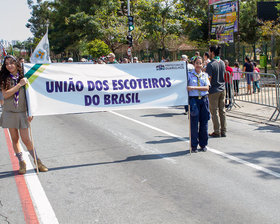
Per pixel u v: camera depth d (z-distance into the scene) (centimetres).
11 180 556
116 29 3747
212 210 431
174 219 409
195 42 4078
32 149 581
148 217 416
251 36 4422
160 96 670
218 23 2575
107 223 403
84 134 877
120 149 726
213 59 789
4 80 536
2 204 464
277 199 461
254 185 511
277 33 2450
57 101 611
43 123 1044
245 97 1254
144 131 895
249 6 4244
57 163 641
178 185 517
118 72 648
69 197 482
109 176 564
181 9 2830
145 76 662
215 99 794
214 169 585
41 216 425
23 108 560
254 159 635
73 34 4966
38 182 543
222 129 814
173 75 673
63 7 5169
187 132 870
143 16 2761
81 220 412
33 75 590
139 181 538
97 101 638
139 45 3903
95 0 4284
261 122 978
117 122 1028
